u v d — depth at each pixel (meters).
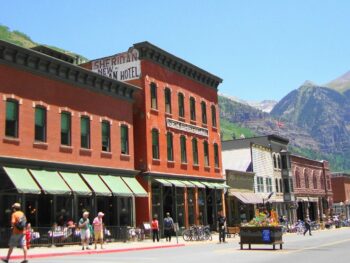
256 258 18.47
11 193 26.95
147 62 40.09
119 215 35.09
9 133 26.88
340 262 16.56
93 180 31.80
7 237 25.45
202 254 21.38
